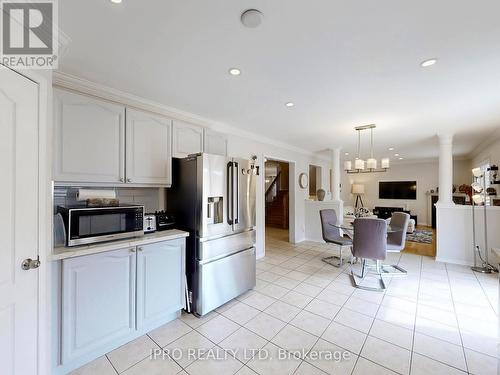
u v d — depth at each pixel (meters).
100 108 2.00
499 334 1.89
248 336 2.03
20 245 1.24
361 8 1.27
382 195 8.78
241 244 2.78
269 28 1.43
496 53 1.68
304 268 3.76
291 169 5.50
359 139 4.54
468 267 3.76
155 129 2.41
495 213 3.71
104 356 1.78
